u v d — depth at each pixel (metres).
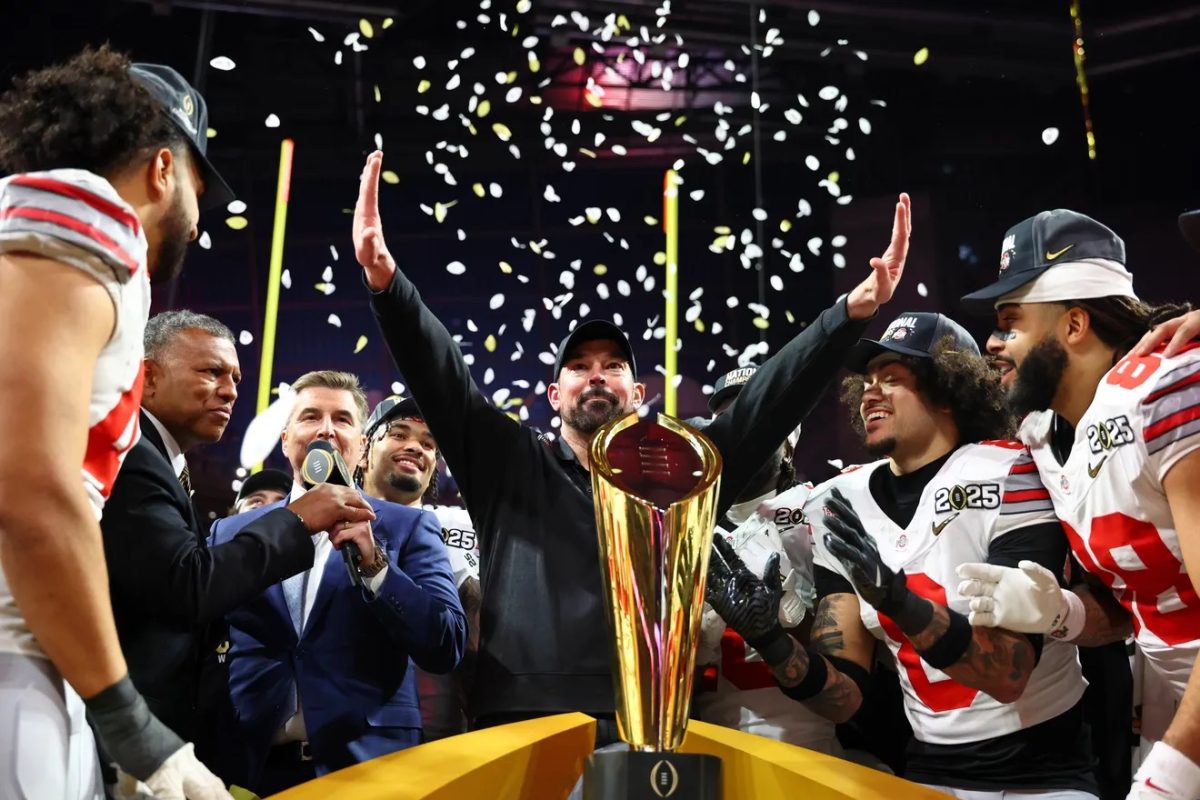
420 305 2.18
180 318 2.20
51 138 1.34
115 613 1.77
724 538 2.26
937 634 2.00
